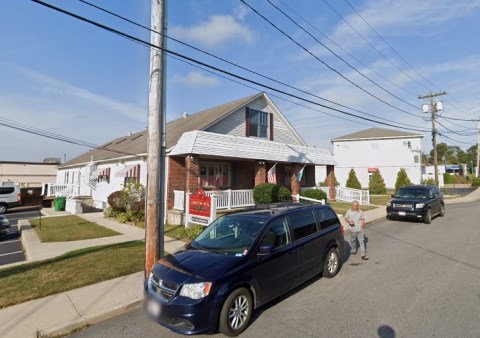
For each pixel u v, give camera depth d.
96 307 5.32
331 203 22.27
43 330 4.57
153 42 6.75
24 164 40.44
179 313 4.14
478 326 4.41
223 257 4.84
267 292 5.02
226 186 18.38
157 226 6.49
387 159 41.47
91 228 13.18
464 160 99.25
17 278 6.68
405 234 11.91
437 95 30.53
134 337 4.48
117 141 29.83
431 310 4.97
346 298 5.59
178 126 19.92
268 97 20.38
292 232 5.91
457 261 7.84
